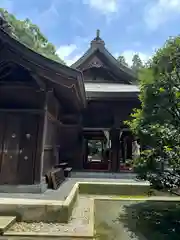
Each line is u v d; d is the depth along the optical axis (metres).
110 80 11.62
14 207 4.16
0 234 3.52
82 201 6.23
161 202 6.23
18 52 5.46
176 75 4.48
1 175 5.49
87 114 9.83
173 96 4.43
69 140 9.68
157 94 4.59
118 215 5.09
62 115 9.58
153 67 4.66
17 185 5.37
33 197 4.78
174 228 4.26
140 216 5.02
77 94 6.50
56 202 4.32
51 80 5.55
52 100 6.82
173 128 4.47
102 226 4.40
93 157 17.69
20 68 5.95
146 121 4.82
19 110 5.76
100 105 9.80
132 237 3.86
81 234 3.56
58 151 9.12
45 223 4.07
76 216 4.63
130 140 12.22
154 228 4.30
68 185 6.66
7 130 5.71
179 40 4.41
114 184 7.05
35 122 5.78
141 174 4.64
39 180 5.47
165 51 4.54
